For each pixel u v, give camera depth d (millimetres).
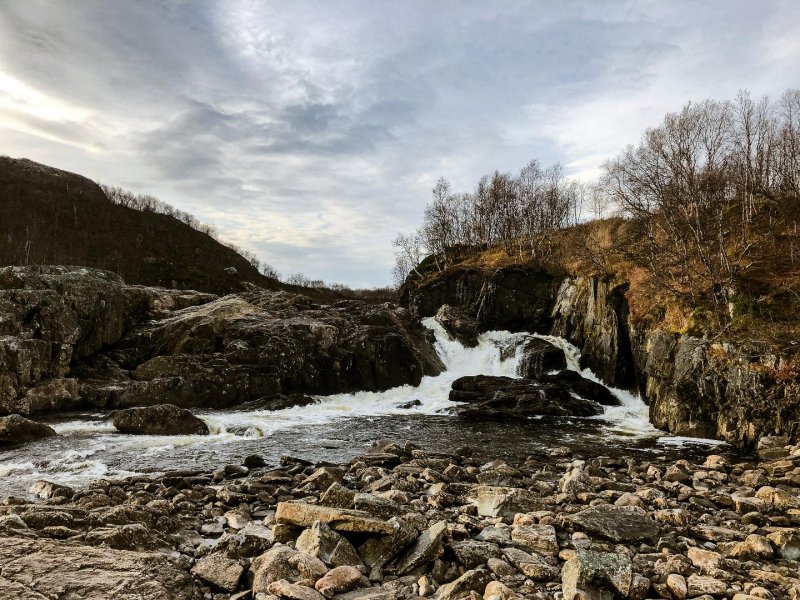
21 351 26922
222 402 31547
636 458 20922
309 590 6812
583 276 45781
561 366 41844
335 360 37219
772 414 22578
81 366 32531
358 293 144750
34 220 100312
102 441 21328
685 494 14000
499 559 8273
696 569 8422
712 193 39406
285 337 36625
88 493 13125
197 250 122000
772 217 38219
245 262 134375
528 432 26734
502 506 11516
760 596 7195
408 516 9789
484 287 52656
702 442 24625
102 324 35062
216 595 7250
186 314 40688
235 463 18500
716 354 25984
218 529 10586
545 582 7758
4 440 20172
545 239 61781
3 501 12164
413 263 83938
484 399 35188
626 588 7168
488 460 20094
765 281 28531
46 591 6395
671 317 31422
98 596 6434
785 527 11070
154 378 31500
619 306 38750
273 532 9438
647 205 41188
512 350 44375
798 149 42750
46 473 16531
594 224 59250
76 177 142625
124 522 9703
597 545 9383
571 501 12938
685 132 39406
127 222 120500
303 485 14562
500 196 72750
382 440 22359
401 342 40594
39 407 26406
